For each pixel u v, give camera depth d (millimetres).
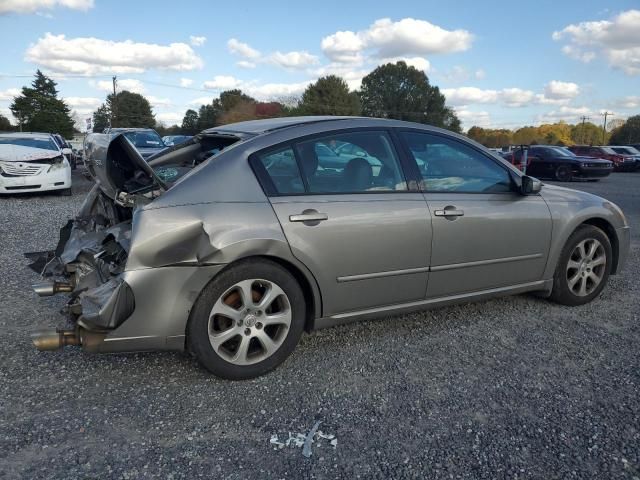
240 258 3014
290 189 3240
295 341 3281
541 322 4129
